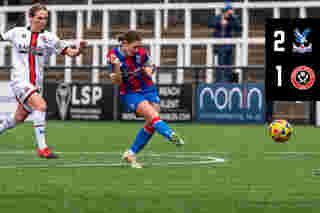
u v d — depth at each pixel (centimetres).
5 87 5384
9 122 2273
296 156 2589
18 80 2155
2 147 3100
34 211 1195
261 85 5138
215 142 3403
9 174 1827
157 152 2792
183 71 5306
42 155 2084
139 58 2031
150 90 2073
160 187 1538
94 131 4256
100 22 6266
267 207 1244
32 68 2164
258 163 2242
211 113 5225
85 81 5528
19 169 1980
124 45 2022
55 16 6275
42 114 2098
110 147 3081
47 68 5547
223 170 1983
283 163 2256
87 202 1295
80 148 3016
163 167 2073
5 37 2144
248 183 1636
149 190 1480
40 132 2088
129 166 2103
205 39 5756
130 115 5366
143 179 1708
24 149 2973
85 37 6266
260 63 5850
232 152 2794
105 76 5712
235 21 5662
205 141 3475
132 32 2012
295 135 4006
